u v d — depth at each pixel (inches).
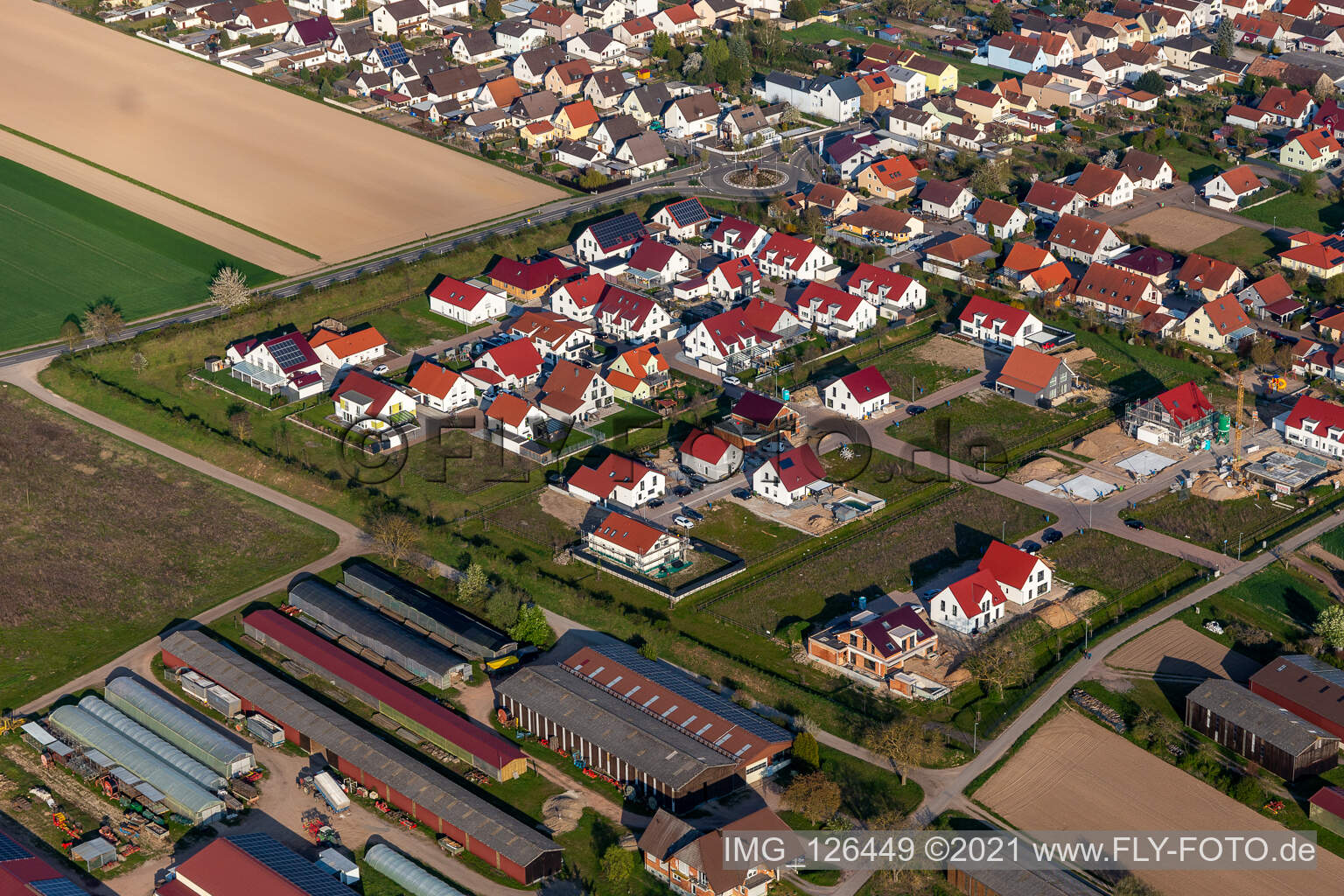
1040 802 5684.1
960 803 5674.2
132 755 5880.9
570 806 5698.8
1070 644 6599.4
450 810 5551.2
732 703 6127.0
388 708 6141.7
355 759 5821.9
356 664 6363.2
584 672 6250.0
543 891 5310.0
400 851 5487.2
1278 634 6653.5
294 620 6766.7
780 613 6806.1
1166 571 7071.9
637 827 5605.3
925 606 6830.7
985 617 6688.0
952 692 6284.5
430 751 5974.4
